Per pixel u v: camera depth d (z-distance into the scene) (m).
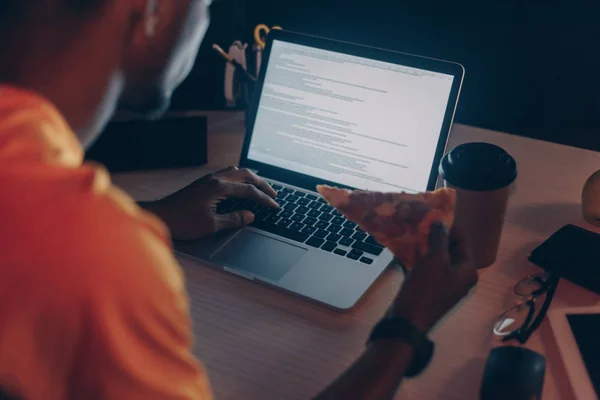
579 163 1.28
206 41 1.40
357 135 1.14
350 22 2.58
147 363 0.49
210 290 0.94
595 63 2.61
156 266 0.49
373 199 0.85
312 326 0.88
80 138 0.61
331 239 1.03
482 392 0.75
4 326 0.46
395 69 1.12
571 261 0.96
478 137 1.38
